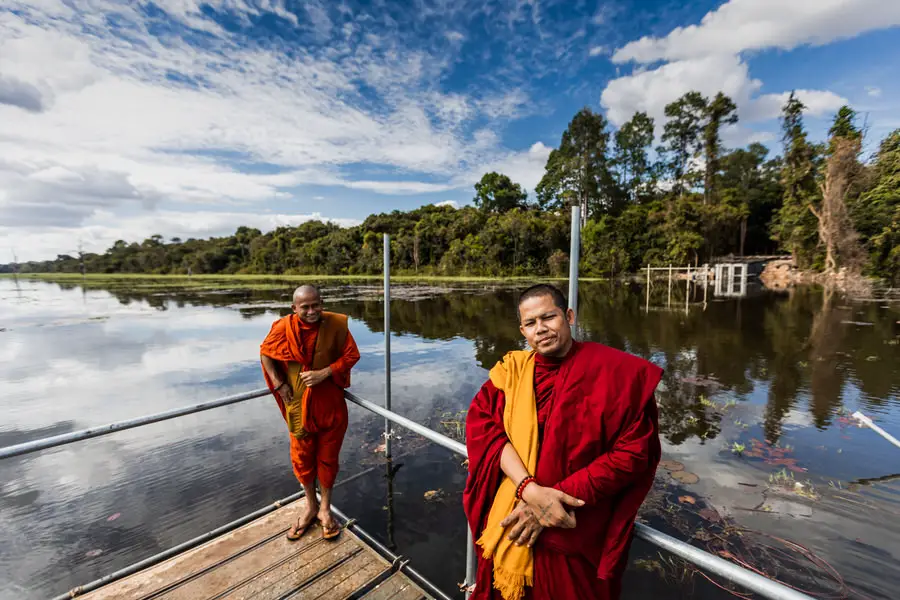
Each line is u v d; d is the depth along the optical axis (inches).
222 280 2082.9
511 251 1863.9
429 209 2564.0
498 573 45.1
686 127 1958.7
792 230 1309.1
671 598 103.9
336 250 2361.0
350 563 84.4
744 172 1845.5
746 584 33.6
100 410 247.9
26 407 253.0
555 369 47.4
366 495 149.4
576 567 41.6
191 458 178.4
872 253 994.1
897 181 967.0
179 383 297.6
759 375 300.5
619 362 42.6
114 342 446.3
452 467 168.6
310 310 84.4
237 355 381.1
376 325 527.5
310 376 84.4
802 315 572.7
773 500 146.2
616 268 1593.3
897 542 124.0
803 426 210.7
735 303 739.4
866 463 171.6
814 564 116.1
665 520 136.3
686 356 358.6
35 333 513.7
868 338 412.5
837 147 1085.8
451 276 1889.8
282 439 197.2
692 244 1427.2
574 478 39.3
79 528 134.3
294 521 97.0
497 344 411.5
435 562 114.9
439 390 268.8
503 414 48.3
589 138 1999.3
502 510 45.7
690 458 177.6
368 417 222.7
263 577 80.1
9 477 163.9
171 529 133.6
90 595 74.5
